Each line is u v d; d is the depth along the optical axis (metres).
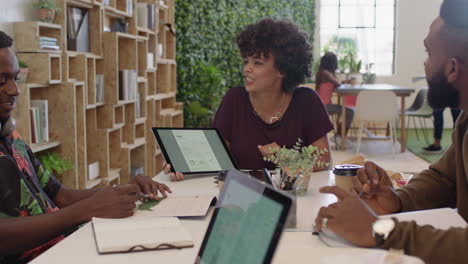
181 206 1.64
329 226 1.27
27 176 1.77
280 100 2.55
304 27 10.84
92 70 4.02
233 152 2.54
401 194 1.69
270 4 9.35
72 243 1.31
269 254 0.87
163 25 5.89
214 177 2.21
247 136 2.53
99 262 1.18
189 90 7.01
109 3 4.52
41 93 3.69
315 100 2.57
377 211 1.61
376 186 1.62
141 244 1.26
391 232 1.21
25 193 1.67
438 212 1.46
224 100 2.62
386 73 11.34
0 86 1.73
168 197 1.79
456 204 1.80
